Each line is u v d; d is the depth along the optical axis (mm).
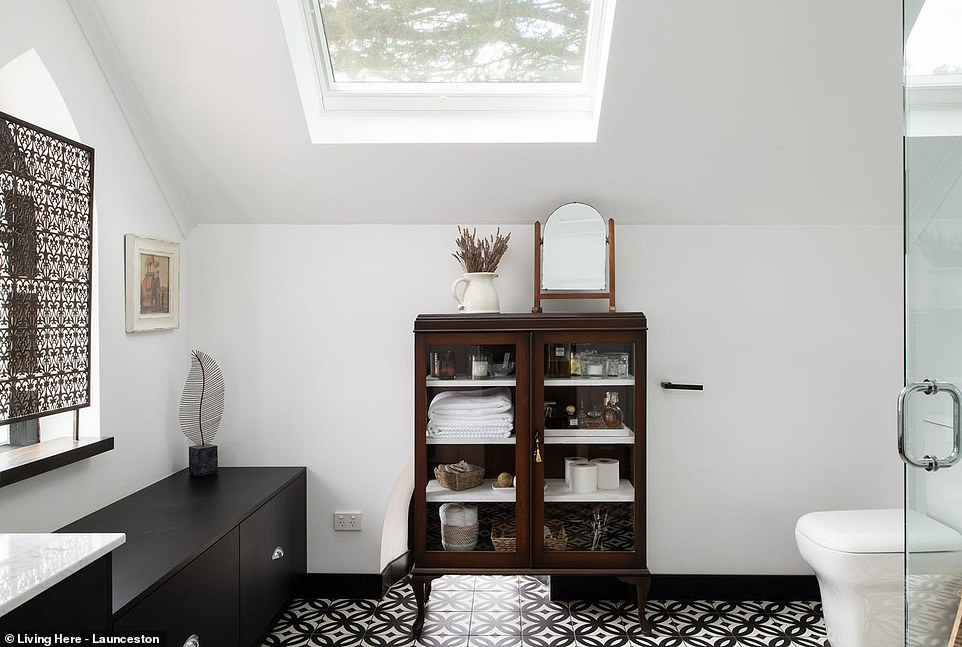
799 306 3152
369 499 3193
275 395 3184
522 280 3176
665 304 3158
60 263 2195
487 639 2758
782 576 3168
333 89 2857
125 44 2439
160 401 2902
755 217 3107
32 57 2115
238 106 2654
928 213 1566
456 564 2797
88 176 2328
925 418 1621
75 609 1383
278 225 3166
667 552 3191
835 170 2877
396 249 3174
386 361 3182
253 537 2500
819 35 2393
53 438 2406
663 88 2570
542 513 2783
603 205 3072
